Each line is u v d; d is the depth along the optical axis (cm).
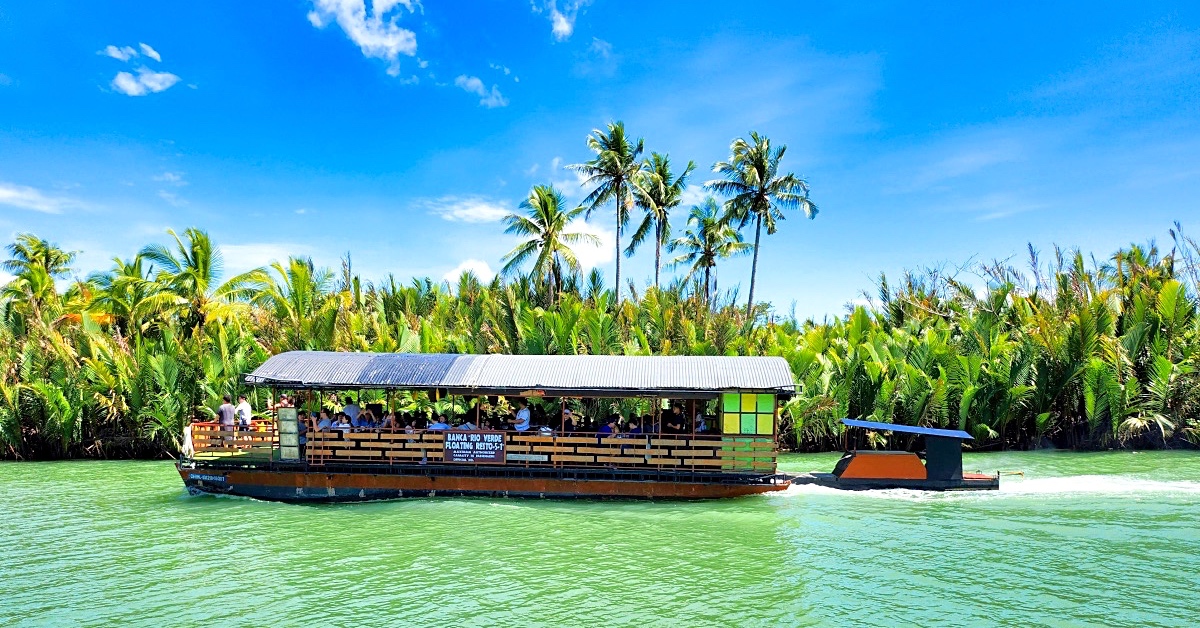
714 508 1488
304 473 1576
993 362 2558
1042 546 1227
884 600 992
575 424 1770
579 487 1556
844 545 1238
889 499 1556
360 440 1596
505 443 1578
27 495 1747
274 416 1908
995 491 1630
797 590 1030
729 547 1232
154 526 1406
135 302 2791
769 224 4628
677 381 1560
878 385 2538
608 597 1008
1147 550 1204
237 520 1440
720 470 1558
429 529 1348
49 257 4872
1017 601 985
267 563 1166
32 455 2436
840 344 2775
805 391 2498
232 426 1675
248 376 1589
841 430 2534
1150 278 2856
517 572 1115
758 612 953
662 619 931
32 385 2358
